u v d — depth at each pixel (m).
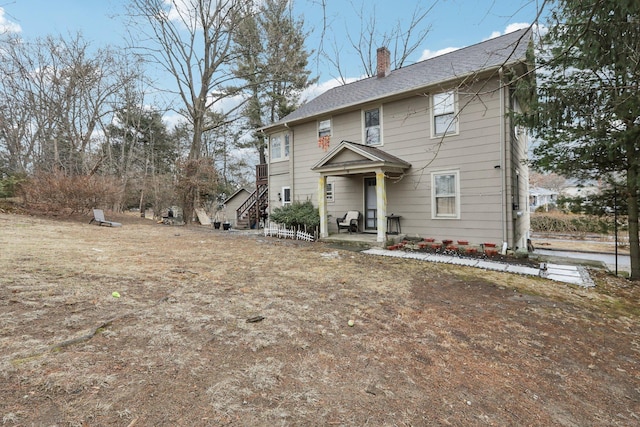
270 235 12.45
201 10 16.92
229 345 2.96
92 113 20.47
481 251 8.69
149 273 5.25
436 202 9.78
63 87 19.23
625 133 5.45
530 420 2.26
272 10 12.52
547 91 6.14
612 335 3.81
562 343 3.52
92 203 15.16
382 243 9.40
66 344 2.65
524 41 9.43
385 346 3.21
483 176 8.87
